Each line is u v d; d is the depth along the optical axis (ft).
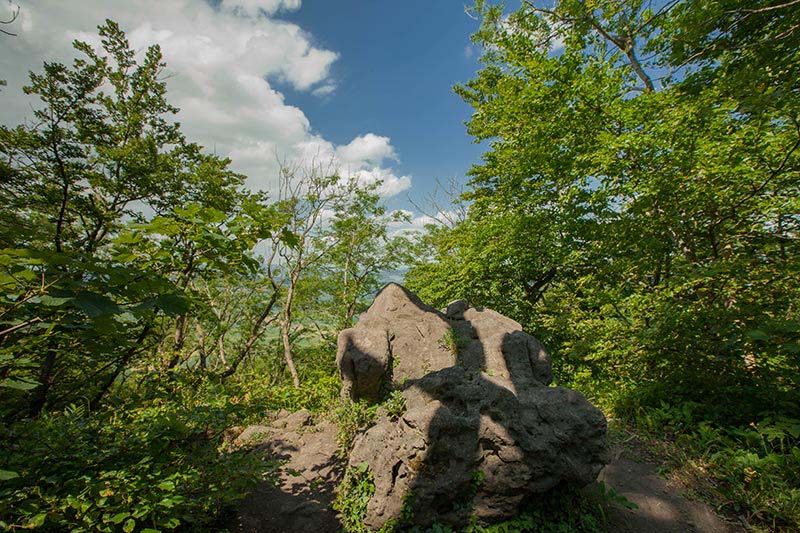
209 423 11.34
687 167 16.75
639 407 17.72
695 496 12.12
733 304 15.57
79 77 27.71
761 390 14.52
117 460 9.25
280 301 58.65
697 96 19.16
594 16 26.96
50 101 27.09
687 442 14.74
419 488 11.41
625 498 11.68
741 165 14.92
